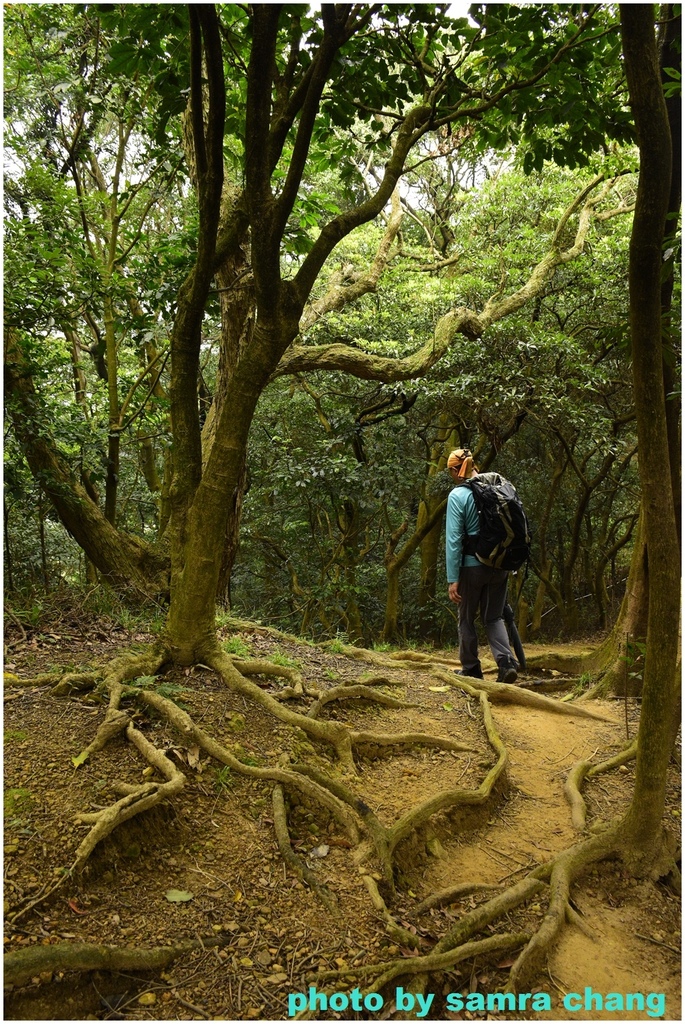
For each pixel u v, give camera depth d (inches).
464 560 218.4
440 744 165.5
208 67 134.4
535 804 156.9
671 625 126.3
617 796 160.1
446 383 363.9
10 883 100.4
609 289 407.5
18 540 235.1
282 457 386.3
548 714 200.1
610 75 215.5
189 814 120.9
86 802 114.7
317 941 105.7
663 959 116.9
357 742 154.2
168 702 136.3
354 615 441.4
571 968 110.5
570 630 475.8
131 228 394.9
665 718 129.2
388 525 436.5
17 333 226.4
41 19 265.0
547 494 512.1
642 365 118.6
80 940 96.4
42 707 133.3
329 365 279.3
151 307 249.8
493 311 372.8
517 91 193.9
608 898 128.7
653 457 121.5
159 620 190.1
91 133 283.7
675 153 193.2
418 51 189.8
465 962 106.7
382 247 390.3
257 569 469.7
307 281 144.2
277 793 129.0
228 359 239.1
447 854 135.4
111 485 268.8
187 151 227.6
